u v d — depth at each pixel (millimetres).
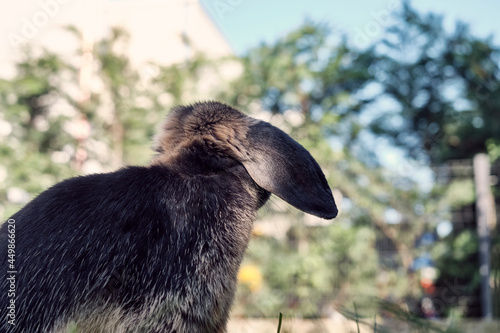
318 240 1356
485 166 1386
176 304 474
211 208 508
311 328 1005
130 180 514
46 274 479
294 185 513
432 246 1387
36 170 1219
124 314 470
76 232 489
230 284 509
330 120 1388
